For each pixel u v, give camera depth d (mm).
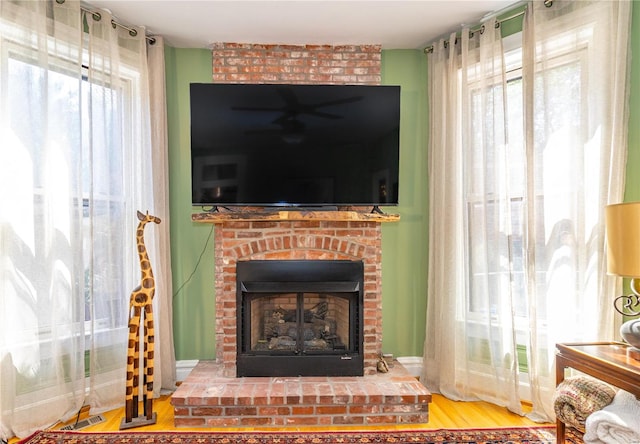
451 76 3047
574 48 2500
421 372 3311
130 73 2920
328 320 3139
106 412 2721
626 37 2252
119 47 2877
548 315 2625
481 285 2936
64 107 2535
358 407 2566
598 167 2381
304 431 2459
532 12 2648
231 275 2961
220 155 2965
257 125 2979
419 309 3367
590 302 2412
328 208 3066
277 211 2936
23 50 2365
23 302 2361
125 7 2717
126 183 2859
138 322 2510
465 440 2346
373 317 3045
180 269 3260
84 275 2645
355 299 2982
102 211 2762
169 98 3248
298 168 3002
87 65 2729
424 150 3363
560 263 2568
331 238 3047
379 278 3213
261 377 2875
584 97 2445
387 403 2570
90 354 2672
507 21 2922
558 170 2586
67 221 2545
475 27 3016
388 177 3045
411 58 3363
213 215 2879
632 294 2264
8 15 2320
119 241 2812
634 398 1816
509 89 2922
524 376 2828
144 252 2539
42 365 2438
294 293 2988
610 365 1801
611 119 2307
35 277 2408
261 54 3203
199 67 3287
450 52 3045
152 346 2545
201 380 2809
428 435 2402
